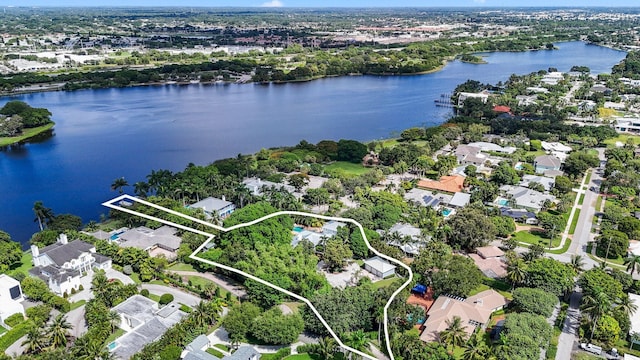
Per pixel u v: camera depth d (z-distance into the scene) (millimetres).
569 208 188375
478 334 113438
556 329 116062
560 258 150375
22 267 146500
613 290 120625
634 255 143000
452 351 107500
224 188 196375
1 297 122250
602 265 135250
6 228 183625
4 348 109625
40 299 127500
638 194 198750
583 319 115250
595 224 175125
